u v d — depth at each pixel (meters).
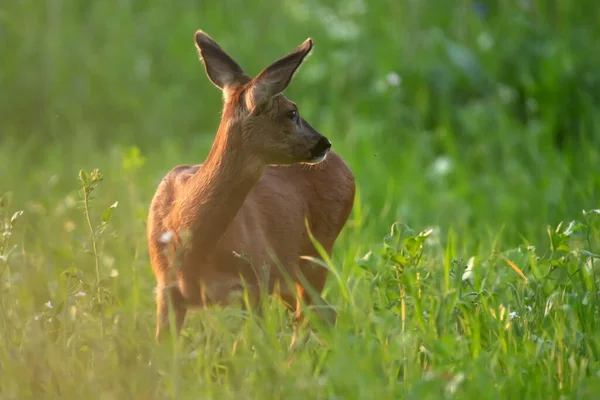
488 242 12.14
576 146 16.97
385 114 18.30
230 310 8.27
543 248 12.27
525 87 18.59
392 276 8.80
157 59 20.92
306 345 8.12
